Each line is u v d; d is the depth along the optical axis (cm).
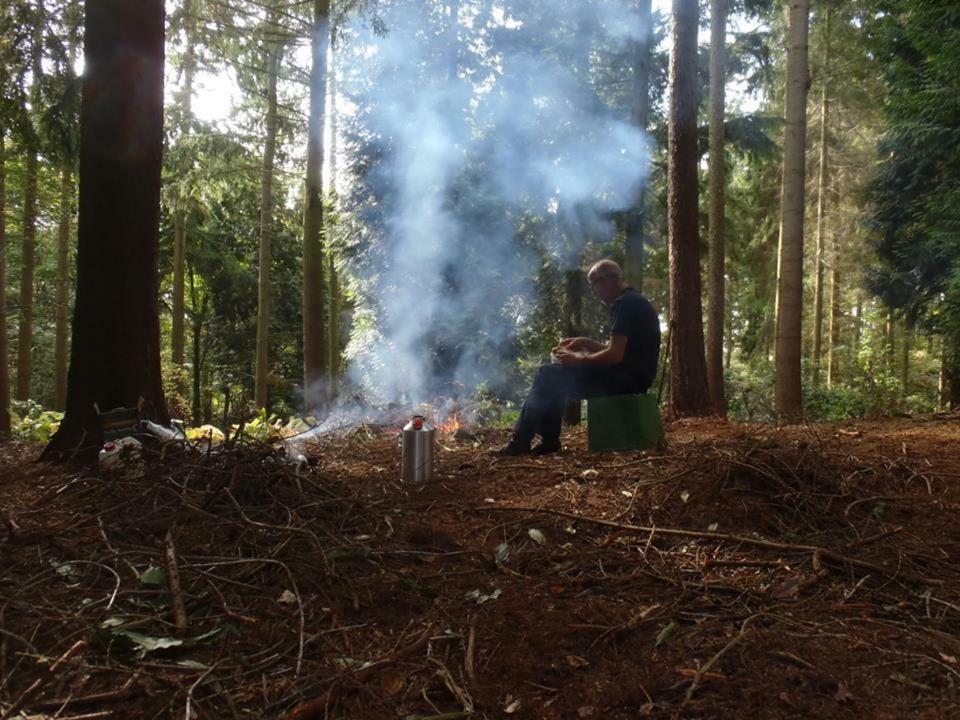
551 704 179
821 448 387
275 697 182
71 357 429
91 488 327
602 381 422
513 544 283
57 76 570
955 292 897
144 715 173
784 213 859
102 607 221
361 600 233
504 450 435
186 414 1576
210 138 1164
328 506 309
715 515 305
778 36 1338
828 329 2172
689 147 702
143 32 431
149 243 438
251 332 2538
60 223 1434
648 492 332
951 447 415
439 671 192
